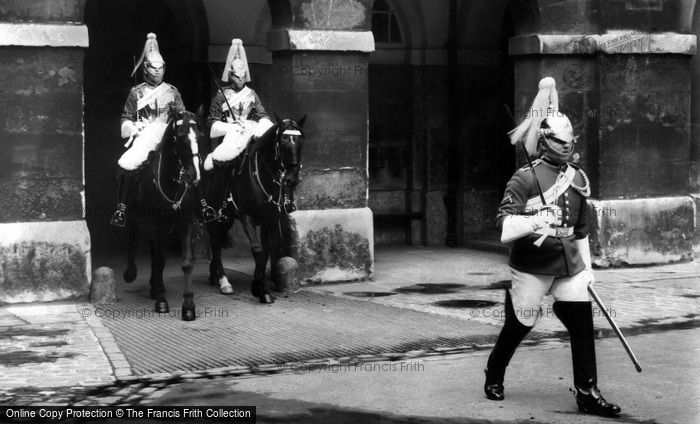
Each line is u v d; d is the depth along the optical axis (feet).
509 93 89.40
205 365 44.98
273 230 61.21
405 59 88.28
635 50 73.41
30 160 59.36
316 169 67.46
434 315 56.13
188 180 54.90
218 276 64.80
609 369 42.93
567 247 36.60
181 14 81.25
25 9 59.11
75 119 60.34
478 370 43.27
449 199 87.86
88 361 45.65
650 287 64.75
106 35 83.35
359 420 35.83
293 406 37.83
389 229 89.25
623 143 73.67
